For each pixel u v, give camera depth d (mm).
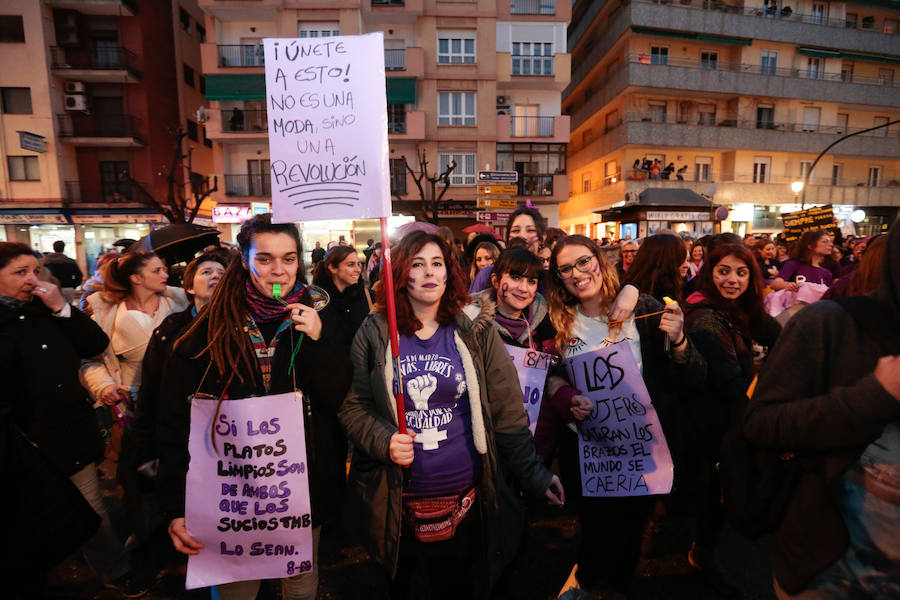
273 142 1644
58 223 20906
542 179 22250
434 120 21094
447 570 1848
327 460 1808
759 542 2836
